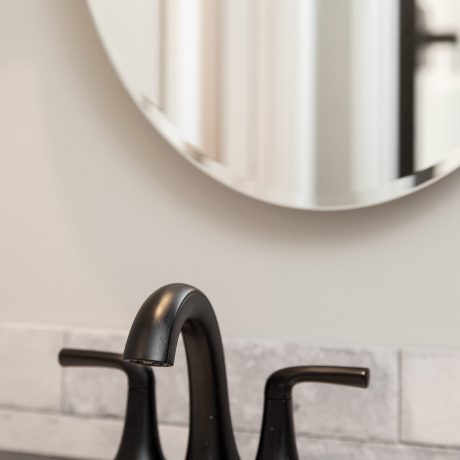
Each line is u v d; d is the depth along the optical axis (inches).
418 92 39.2
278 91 41.3
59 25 45.8
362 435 40.4
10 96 46.5
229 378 42.3
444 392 39.4
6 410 45.9
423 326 40.4
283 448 34.5
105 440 44.4
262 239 42.6
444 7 38.9
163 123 43.0
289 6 41.2
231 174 42.0
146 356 27.3
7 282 46.5
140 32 43.2
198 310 31.0
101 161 45.3
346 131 40.3
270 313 42.4
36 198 46.2
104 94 45.1
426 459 39.6
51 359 45.1
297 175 41.0
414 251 40.5
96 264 45.3
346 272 41.4
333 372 34.0
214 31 42.3
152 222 44.4
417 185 39.2
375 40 39.9
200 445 33.8
